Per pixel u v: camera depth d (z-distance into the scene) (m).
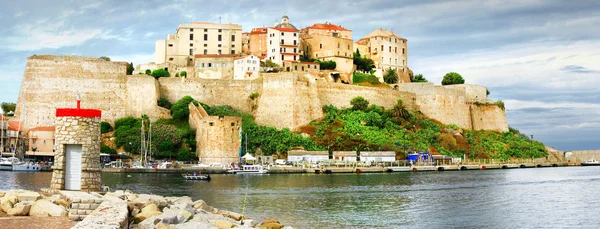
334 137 158.50
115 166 133.38
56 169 44.31
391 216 68.25
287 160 146.12
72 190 44.31
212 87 172.00
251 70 192.88
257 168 132.75
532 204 81.81
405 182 112.75
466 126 199.62
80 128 44.38
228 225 40.06
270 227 47.69
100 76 159.38
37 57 155.62
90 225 27.31
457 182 114.50
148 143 145.75
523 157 191.75
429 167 153.75
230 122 140.88
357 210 72.31
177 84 169.75
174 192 87.75
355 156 148.88
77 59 158.12
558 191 99.75
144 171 128.62
